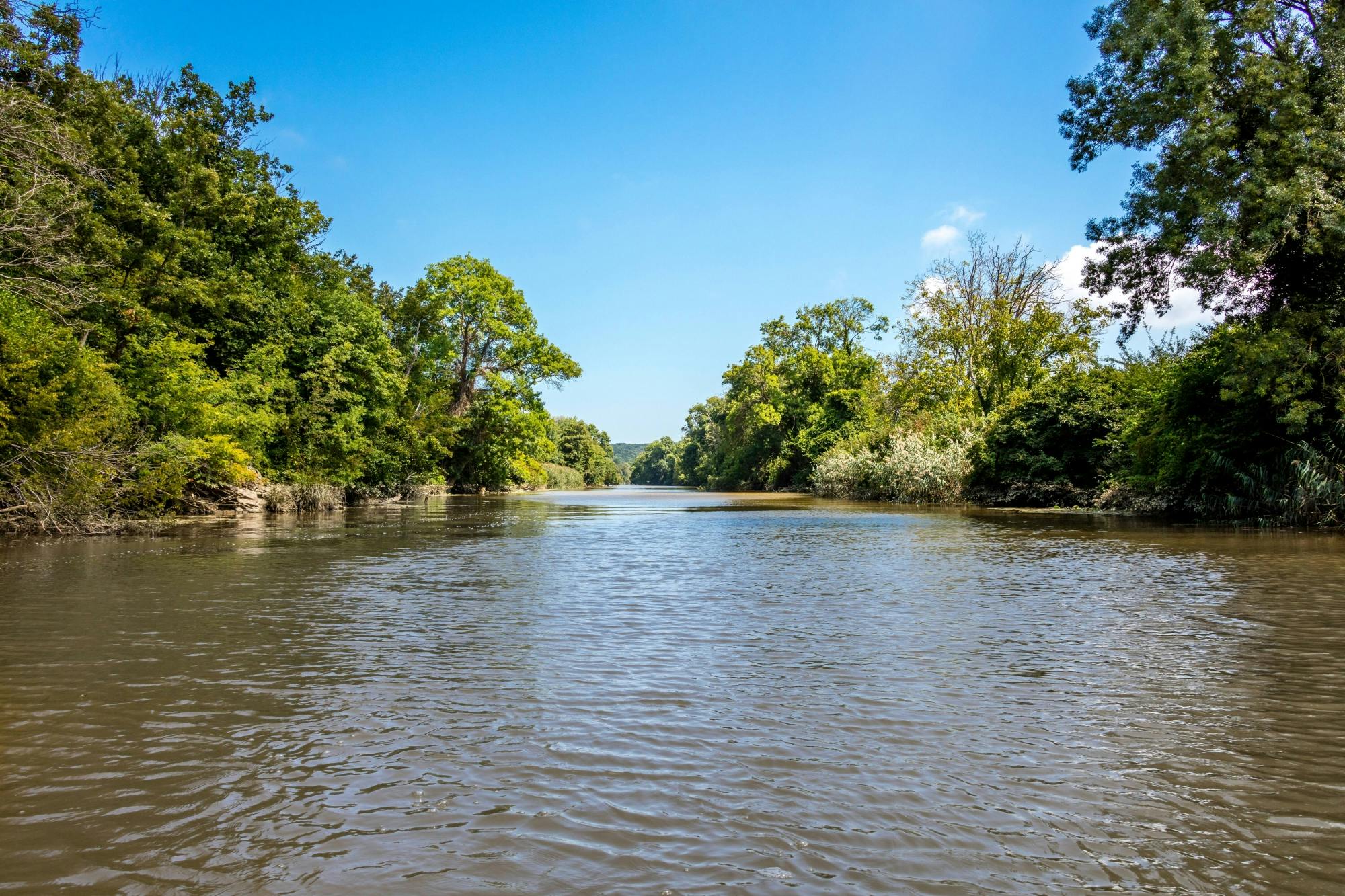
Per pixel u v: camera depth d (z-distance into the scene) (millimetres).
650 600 8508
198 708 4598
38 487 16109
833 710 4535
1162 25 17594
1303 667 5480
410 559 12461
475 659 5766
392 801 3328
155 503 19547
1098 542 14930
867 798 3342
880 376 57344
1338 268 17062
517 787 3457
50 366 16578
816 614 7570
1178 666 5523
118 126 27203
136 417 20203
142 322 22891
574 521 23297
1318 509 16953
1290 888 2654
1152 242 19875
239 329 29656
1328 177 16219
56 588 9156
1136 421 24078
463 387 50906
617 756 3830
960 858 2840
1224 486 20219
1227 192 17188
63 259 18531
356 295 38031
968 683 5113
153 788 3457
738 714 4473
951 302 43281
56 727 4270
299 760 3793
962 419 39438
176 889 2637
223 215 29203
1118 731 4184
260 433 26875
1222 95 17734
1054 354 41188
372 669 5477
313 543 15203
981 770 3658
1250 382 17344
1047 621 7164
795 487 64625
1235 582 9430
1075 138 21234
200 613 7602
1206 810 3244
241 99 33312
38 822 3127
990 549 13836
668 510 31812
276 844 2953
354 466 32156
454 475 52656
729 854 2855
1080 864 2807
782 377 67812
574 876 2705
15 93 17609
